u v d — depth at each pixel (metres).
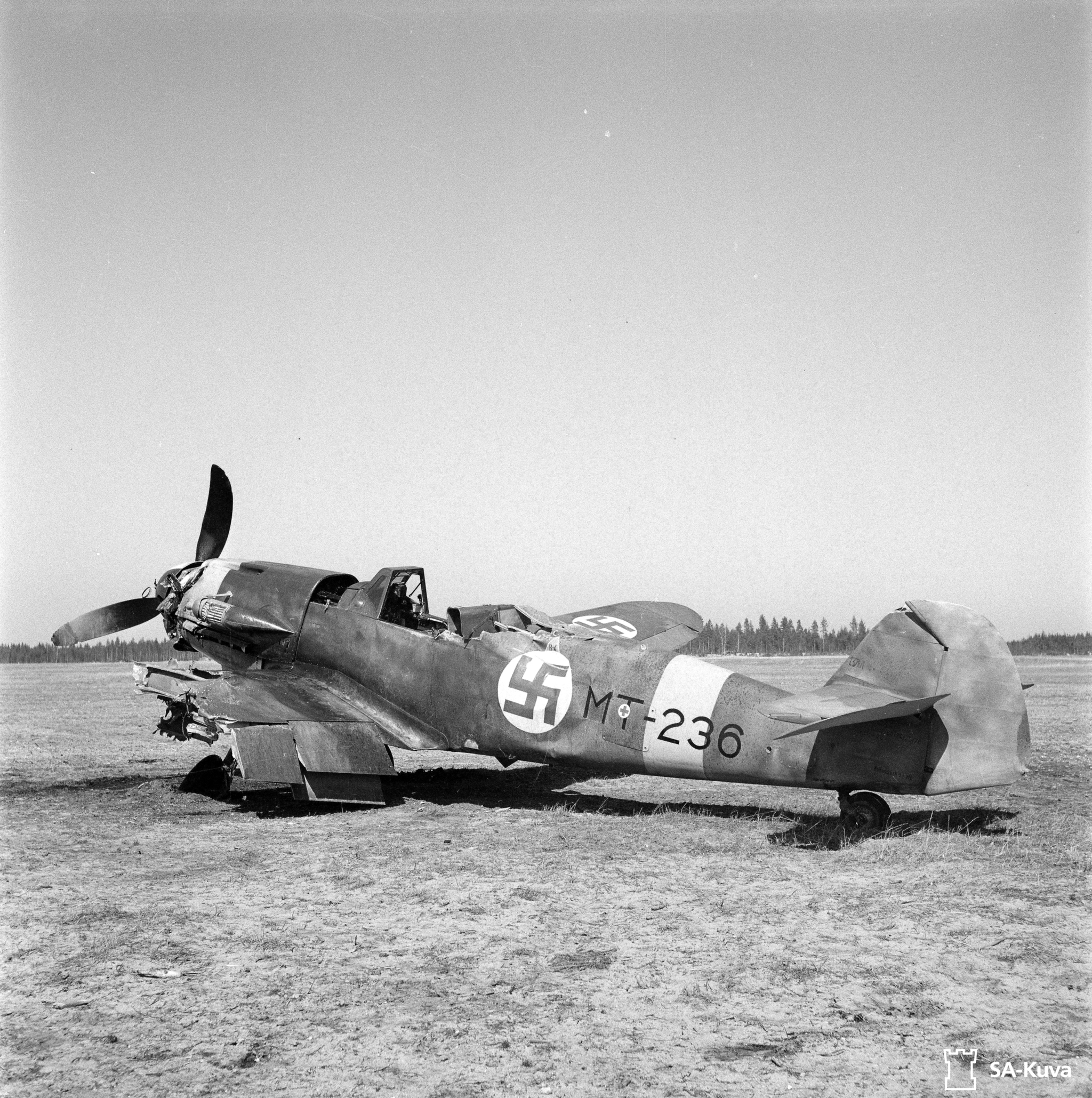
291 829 9.08
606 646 10.09
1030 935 5.74
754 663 51.16
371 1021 4.52
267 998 4.81
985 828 8.71
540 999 4.79
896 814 9.41
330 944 5.64
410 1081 3.94
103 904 6.49
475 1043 4.29
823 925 5.98
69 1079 3.96
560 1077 3.97
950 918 6.09
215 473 14.39
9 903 6.51
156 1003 4.75
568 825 9.20
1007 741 8.05
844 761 8.53
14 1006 4.72
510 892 6.77
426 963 5.32
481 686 10.47
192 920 6.12
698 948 5.56
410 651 11.00
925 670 8.34
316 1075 4.00
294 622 11.94
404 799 10.77
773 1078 3.96
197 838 8.69
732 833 8.74
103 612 14.26
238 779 11.09
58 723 19.86
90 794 11.01
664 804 10.34
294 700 10.47
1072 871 7.21
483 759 14.33
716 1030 4.42
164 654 96.19
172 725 10.07
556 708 9.96
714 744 9.13
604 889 6.84
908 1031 4.41
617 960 5.36
